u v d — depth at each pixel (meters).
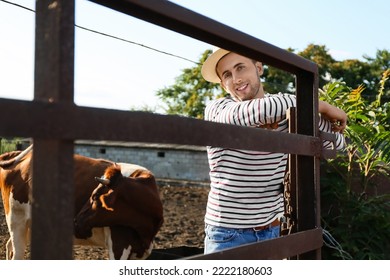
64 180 1.19
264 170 2.33
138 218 3.76
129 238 3.80
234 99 2.53
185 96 32.41
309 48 28.66
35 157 1.21
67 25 1.24
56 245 1.17
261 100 2.18
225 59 2.47
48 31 1.24
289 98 2.25
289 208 2.29
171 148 15.04
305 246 2.05
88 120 1.22
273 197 2.40
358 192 4.13
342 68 28.31
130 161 15.63
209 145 1.55
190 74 31.77
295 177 2.26
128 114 1.32
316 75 2.22
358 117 3.93
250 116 2.16
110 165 4.25
